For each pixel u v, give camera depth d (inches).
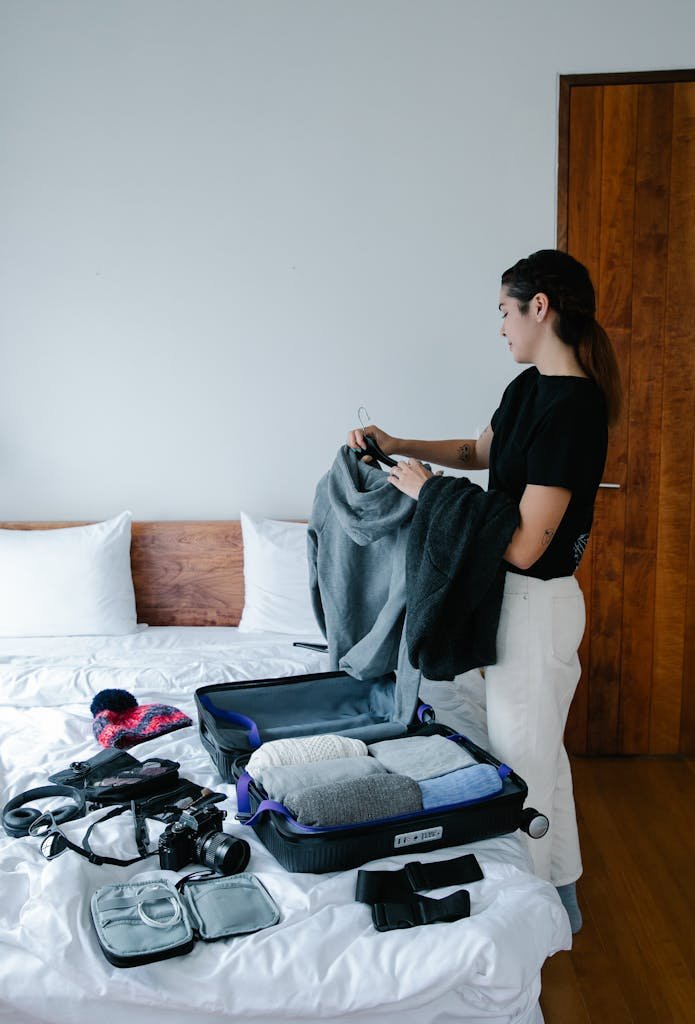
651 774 115.6
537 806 70.8
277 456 119.9
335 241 115.1
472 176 112.8
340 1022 47.7
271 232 115.3
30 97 114.2
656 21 108.3
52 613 110.1
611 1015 69.6
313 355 117.4
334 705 86.1
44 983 46.4
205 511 121.3
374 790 58.9
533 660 68.7
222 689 83.1
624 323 113.1
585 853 94.5
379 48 111.2
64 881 51.7
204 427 119.6
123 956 46.8
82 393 119.5
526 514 64.3
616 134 110.5
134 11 112.0
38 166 115.4
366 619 85.4
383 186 113.7
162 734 79.4
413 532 66.9
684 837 98.0
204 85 113.0
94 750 76.3
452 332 116.0
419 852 59.1
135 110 114.0
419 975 47.4
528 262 67.2
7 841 60.1
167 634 112.4
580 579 118.4
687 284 112.0
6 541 112.7
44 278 117.5
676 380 113.5
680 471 115.1
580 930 80.6
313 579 88.0
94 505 121.8
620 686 120.2
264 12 111.1
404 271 115.1
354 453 82.3
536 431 66.4
